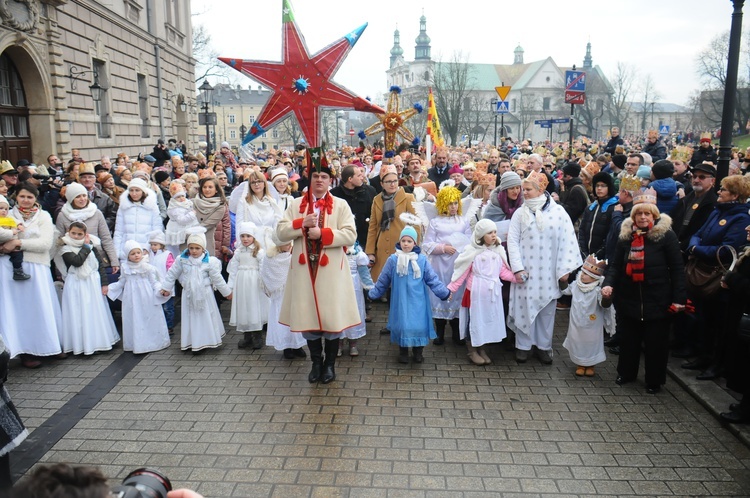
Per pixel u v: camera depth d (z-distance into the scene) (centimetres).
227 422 475
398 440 445
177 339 690
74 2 1678
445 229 664
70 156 1638
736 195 534
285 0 500
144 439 449
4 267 589
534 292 589
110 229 805
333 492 379
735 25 600
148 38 2362
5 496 120
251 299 639
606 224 676
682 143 4044
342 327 526
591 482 391
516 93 10581
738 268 448
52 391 541
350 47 505
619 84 8194
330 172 532
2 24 1339
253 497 374
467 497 374
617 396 525
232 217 897
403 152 1193
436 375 573
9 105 1453
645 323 523
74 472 125
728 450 432
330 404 507
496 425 469
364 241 793
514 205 655
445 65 6562
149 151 2348
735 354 454
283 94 511
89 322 632
